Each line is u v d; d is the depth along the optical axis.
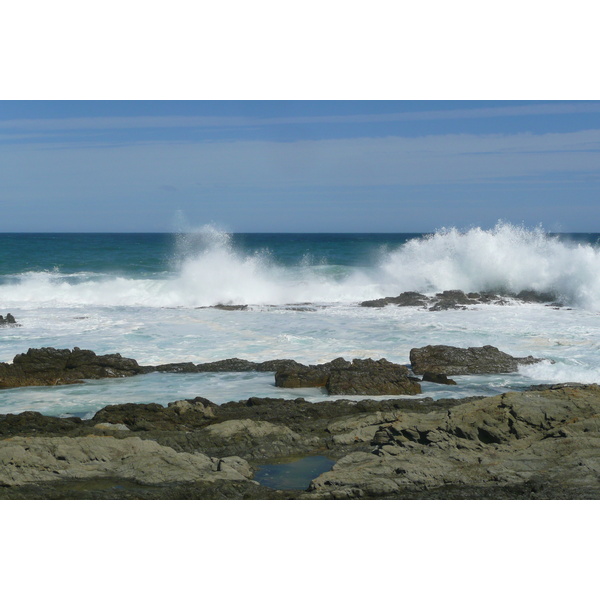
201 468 8.06
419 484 7.52
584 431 8.55
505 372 13.67
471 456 8.13
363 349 15.50
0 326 18.22
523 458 8.02
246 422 9.62
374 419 9.81
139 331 17.67
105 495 7.15
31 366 13.27
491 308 21.98
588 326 18.38
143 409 10.44
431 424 9.05
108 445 8.36
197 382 12.92
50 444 8.27
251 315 20.42
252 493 7.42
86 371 13.36
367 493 7.37
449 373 13.52
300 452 8.98
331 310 21.48
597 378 13.02
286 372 12.76
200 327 18.27
